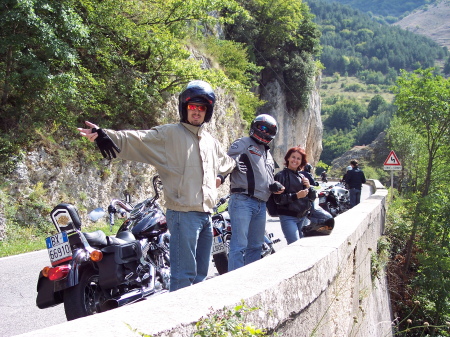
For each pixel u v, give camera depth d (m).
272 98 47.59
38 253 10.71
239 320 2.59
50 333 2.00
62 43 13.64
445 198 14.00
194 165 4.14
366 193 28.27
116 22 16.75
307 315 3.71
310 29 50.09
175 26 19.38
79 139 15.34
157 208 5.76
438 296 12.27
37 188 13.30
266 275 3.35
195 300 2.63
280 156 48.69
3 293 7.05
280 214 6.61
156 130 4.04
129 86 17.14
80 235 4.50
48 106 14.46
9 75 13.40
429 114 15.89
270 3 45.41
